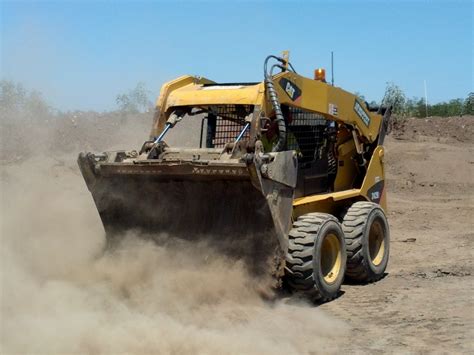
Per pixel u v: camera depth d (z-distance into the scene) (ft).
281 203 22.54
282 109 25.22
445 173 66.90
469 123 86.17
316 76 28.30
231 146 23.30
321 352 18.08
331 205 28.14
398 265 31.86
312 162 27.35
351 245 26.81
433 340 19.13
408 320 21.44
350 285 27.32
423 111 113.39
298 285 23.04
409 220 47.06
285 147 25.18
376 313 22.44
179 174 22.62
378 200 31.53
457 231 42.32
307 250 22.75
